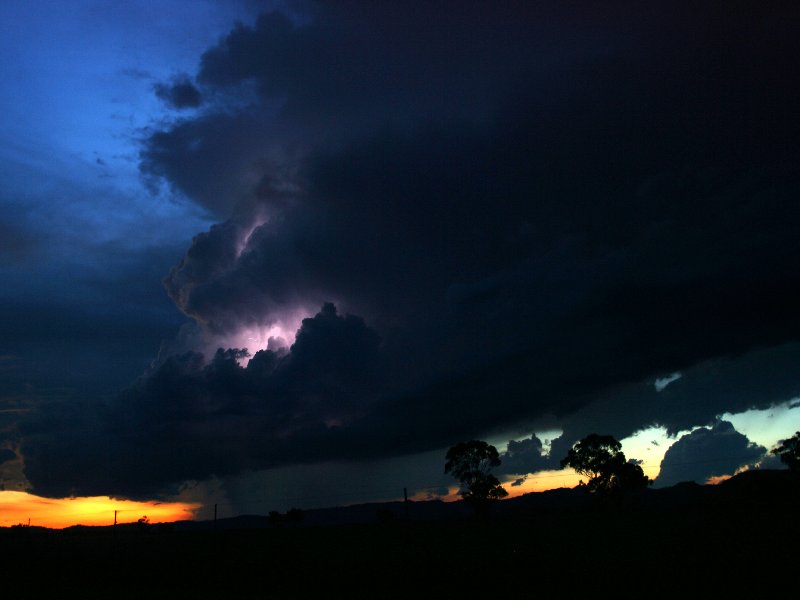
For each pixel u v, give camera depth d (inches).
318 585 1376.7
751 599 1030.4
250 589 1385.3
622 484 3535.9
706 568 1212.5
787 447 3181.6
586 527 2186.3
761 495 3110.2
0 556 2187.5
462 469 3582.7
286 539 2442.2
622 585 1170.6
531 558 1445.6
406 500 2469.2
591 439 3567.9
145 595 1325.0
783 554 1275.8
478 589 1235.9
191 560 1834.4
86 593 1385.3
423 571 1397.6
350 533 2623.0
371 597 1244.5
